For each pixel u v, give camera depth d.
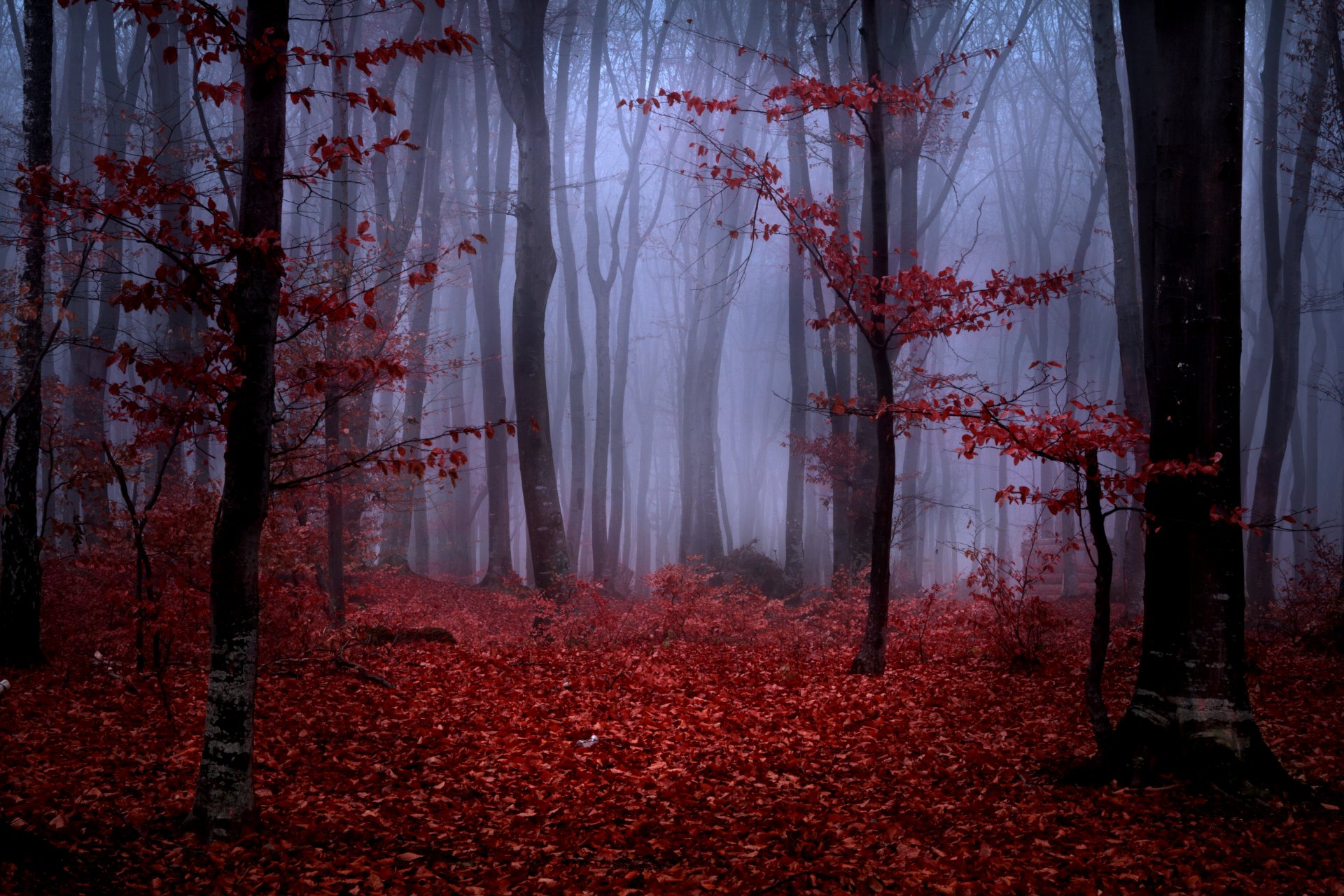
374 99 5.69
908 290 10.59
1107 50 21.50
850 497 22.50
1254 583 24.20
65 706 8.57
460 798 6.61
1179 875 5.05
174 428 8.28
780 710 9.38
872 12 10.89
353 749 7.64
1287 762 7.30
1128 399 21.31
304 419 12.02
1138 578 22.28
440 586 24.64
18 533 10.70
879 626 11.29
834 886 4.96
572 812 6.32
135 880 4.90
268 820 5.86
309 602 11.22
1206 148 7.00
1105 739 6.86
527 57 18.67
